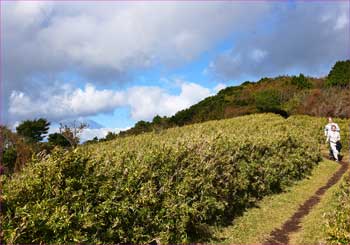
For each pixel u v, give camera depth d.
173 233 9.05
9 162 11.50
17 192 7.31
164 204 9.22
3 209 6.94
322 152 24.39
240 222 11.33
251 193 13.39
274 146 16.31
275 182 14.74
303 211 12.53
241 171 12.70
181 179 10.21
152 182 9.38
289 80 59.22
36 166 7.99
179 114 52.53
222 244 9.80
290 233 10.59
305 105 40.75
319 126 29.64
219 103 54.88
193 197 9.95
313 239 9.66
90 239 7.57
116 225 8.12
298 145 19.25
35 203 7.29
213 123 31.78
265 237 10.32
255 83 64.12
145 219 8.74
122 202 8.34
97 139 24.73
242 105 50.84
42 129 22.73
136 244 8.41
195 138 12.93
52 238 6.98
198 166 10.77
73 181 7.93
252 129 23.48
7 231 6.45
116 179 8.90
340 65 49.59
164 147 10.91
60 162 8.02
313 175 18.28
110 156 10.10
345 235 7.62
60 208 7.23
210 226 10.58
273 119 33.25
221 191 11.23
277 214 12.17
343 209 9.03
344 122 31.50
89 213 7.62
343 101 38.81
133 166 9.43
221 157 11.96
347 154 24.02
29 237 6.80
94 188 8.23
